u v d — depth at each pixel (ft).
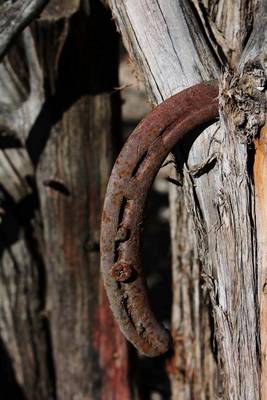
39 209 16.06
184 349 14.07
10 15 11.75
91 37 13.88
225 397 10.66
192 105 9.41
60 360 16.60
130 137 9.41
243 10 10.51
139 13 10.19
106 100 14.57
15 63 14.71
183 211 13.10
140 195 9.51
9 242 16.34
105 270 9.72
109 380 16.44
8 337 17.07
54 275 15.87
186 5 10.21
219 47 10.48
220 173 9.54
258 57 8.89
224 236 9.72
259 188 9.11
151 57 10.12
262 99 8.80
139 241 9.68
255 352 9.64
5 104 14.93
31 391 17.37
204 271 10.40
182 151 9.92
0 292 16.79
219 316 10.17
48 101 14.48
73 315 16.02
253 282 9.46
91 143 14.79
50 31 13.76
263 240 9.25
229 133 9.12
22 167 15.71
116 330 16.06
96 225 15.35
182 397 14.40
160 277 22.07
